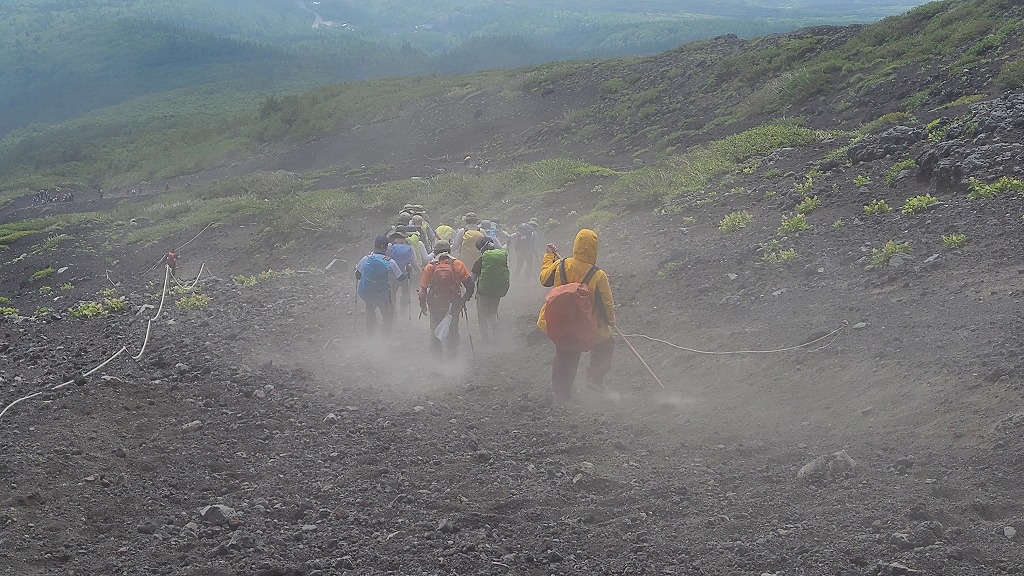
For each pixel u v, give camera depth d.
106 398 8.20
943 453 5.40
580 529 5.03
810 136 20.91
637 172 23.28
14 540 4.82
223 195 46.28
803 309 9.23
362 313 13.00
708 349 8.95
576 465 6.12
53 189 82.00
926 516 4.62
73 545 4.89
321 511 5.47
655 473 5.89
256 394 8.49
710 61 44.66
